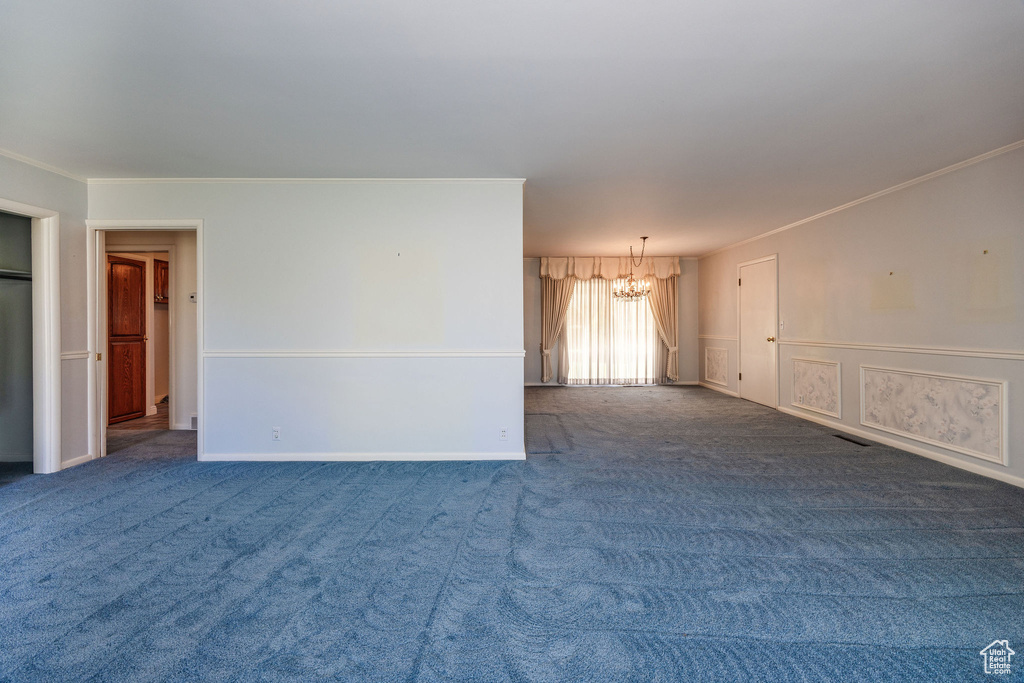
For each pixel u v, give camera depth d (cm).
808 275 599
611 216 578
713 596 215
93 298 434
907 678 165
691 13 200
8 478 381
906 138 338
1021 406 352
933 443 425
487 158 375
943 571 235
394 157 373
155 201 427
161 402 745
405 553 255
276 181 427
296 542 268
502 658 175
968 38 219
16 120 302
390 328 432
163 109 288
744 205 526
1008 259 359
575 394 827
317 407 432
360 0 190
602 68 244
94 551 257
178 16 199
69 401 415
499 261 431
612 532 281
